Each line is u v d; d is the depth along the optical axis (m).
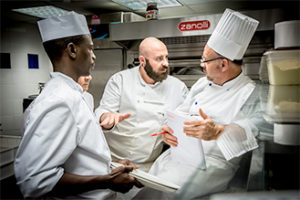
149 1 2.41
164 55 1.85
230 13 1.36
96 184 1.01
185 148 1.23
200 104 1.61
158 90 2.00
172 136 1.38
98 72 2.86
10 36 3.17
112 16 2.78
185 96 2.07
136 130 1.91
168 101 2.00
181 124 1.27
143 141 1.89
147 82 2.00
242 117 1.08
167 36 2.32
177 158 1.32
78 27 1.07
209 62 1.46
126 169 1.08
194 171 0.90
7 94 3.19
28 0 2.40
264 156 0.76
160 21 2.31
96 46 2.81
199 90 1.80
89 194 1.05
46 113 0.93
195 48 2.38
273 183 0.64
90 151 1.04
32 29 3.38
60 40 1.05
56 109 0.94
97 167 1.06
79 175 0.99
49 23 1.06
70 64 1.09
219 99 1.52
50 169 0.92
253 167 0.73
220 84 1.55
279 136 0.82
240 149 0.87
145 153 1.90
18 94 3.31
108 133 1.98
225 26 1.37
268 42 2.17
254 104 1.12
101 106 2.00
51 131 0.92
